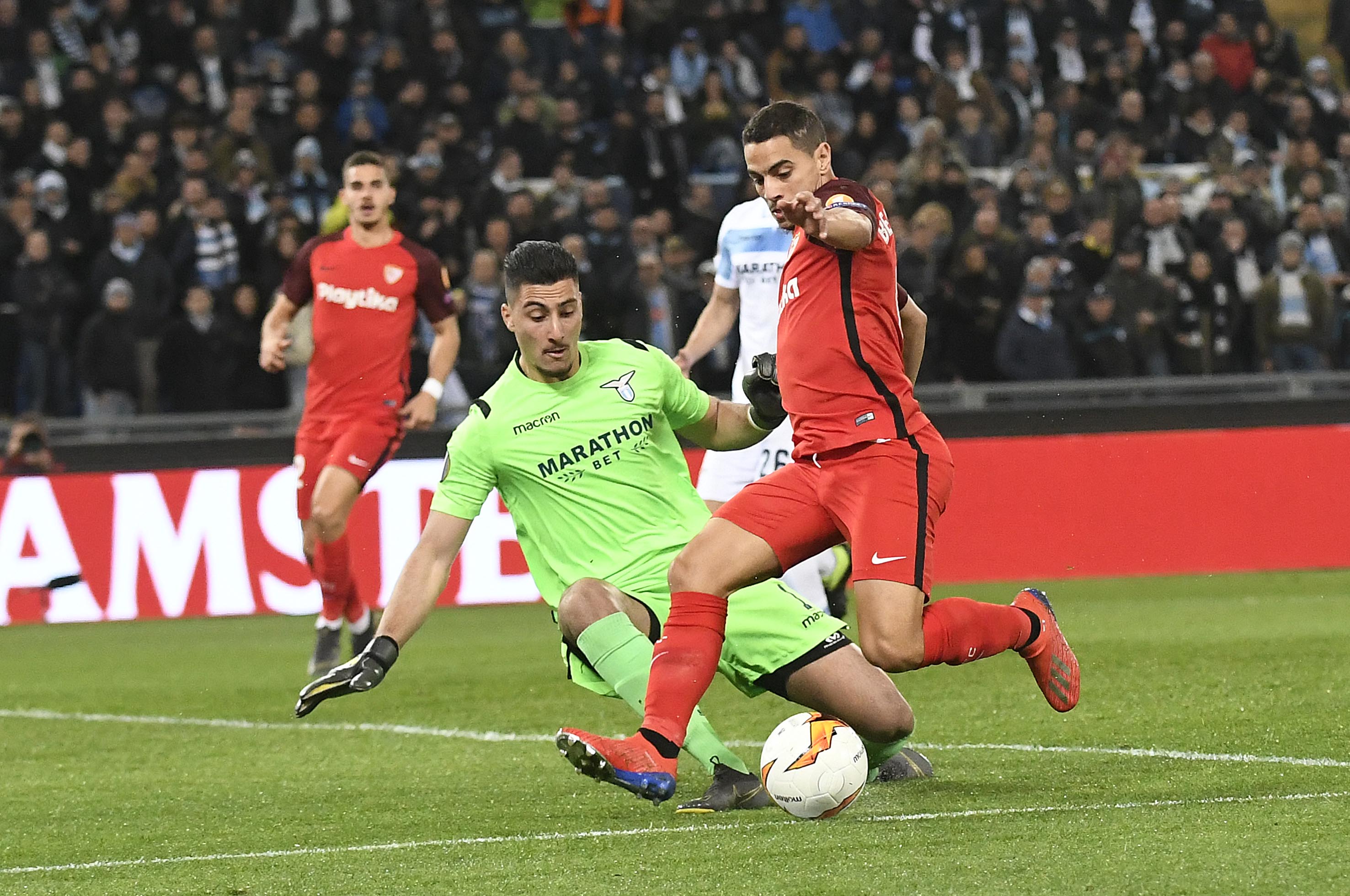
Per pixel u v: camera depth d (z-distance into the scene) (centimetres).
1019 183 4778
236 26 5150
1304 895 1148
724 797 1582
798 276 1548
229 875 1388
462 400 4125
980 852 1309
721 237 2442
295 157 4784
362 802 1742
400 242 2766
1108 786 1612
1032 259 4438
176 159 4759
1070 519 3847
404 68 5100
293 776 1941
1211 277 4638
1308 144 5225
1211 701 2172
